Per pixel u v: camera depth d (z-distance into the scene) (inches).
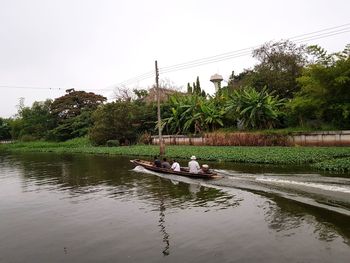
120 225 487.2
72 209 591.5
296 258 350.6
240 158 997.2
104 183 815.7
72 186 810.2
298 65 1555.1
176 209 548.4
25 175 1055.0
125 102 2032.5
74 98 2851.9
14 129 3567.9
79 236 451.8
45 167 1238.3
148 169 945.5
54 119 2955.2
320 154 922.7
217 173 790.5
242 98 1459.2
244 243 396.5
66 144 2386.8
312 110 1197.7
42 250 411.8
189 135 1617.9
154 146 1665.8
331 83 1025.5
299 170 769.6
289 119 1389.0
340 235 399.5
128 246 407.8
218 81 2463.1
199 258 363.9
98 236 447.5
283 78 1551.4
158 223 485.4
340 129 1190.9
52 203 647.1
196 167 786.8
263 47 1669.5
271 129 1418.6
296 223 448.1
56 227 496.7
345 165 742.5
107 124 1966.0
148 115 1958.7
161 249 393.4
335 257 347.3
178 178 802.2
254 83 1633.9
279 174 727.7
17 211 602.9
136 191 695.7
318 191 573.0
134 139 1988.2
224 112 1571.1
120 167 1074.1
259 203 551.2
